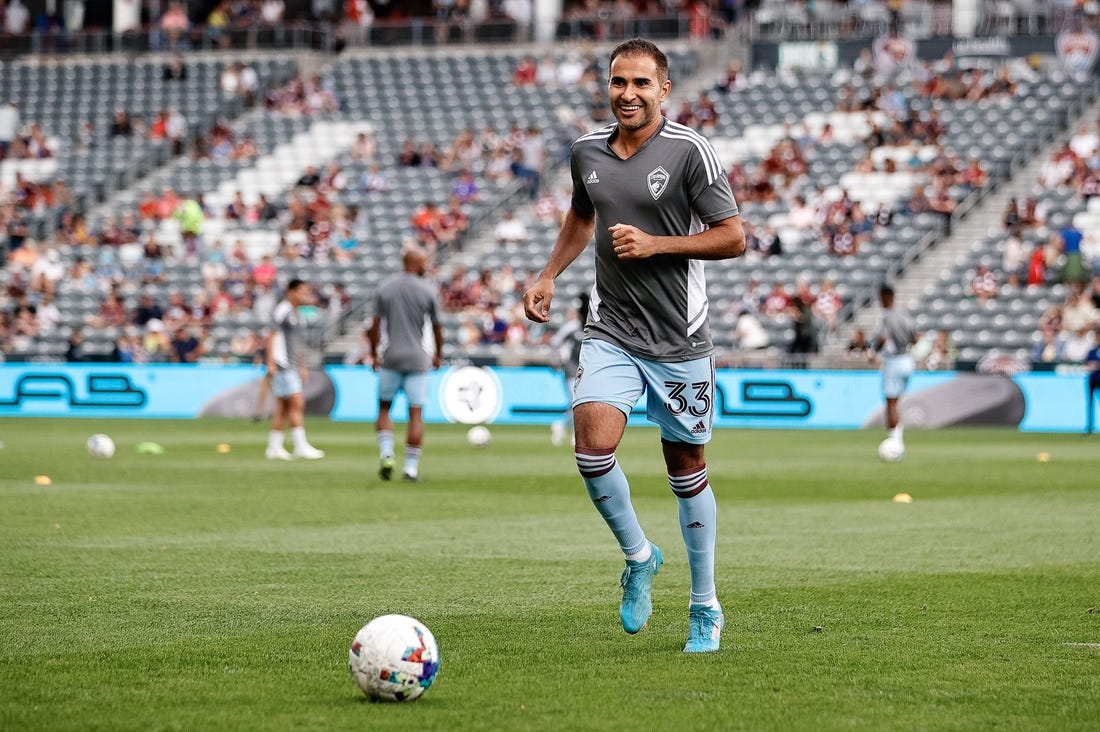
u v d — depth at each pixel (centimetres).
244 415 7388
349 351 8012
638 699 1363
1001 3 9419
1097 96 8950
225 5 11681
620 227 1545
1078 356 6925
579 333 5594
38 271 8650
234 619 1778
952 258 8000
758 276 8012
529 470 4178
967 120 8812
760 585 2075
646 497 3384
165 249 8869
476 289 8038
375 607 1872
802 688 1416
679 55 9781
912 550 2464
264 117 10000
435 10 11675
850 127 8956
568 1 11269
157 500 3234
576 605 1900
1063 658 1563
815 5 10112
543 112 9688
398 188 9125
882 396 6881
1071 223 7919
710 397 1617
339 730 1238
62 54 10994
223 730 1238
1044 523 2880
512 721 1274
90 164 9850
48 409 7650
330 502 3228
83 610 1836
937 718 1296
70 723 1262
